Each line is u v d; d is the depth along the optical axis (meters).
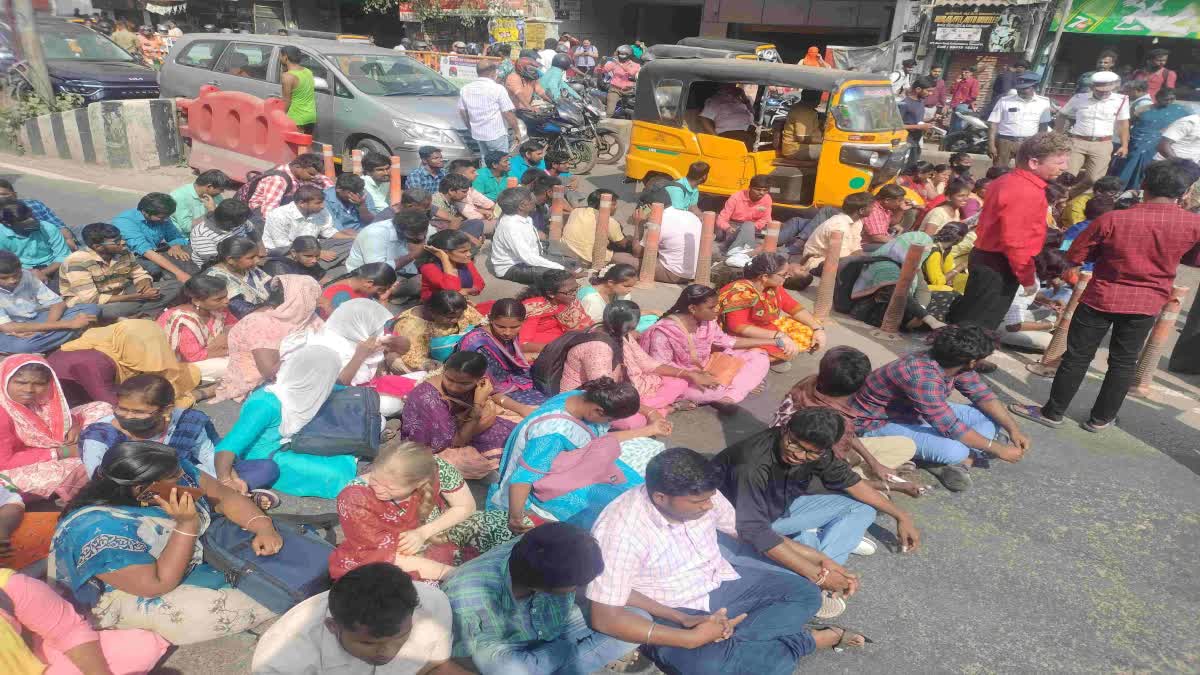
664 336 5.01
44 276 5.98
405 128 9.80
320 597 2.63
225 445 3.78
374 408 4.27
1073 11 14.92
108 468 2.76
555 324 5.35
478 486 4.24
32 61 11.73
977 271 5.61
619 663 3.11
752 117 9.98
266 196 7.66
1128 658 3.40
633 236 8.11
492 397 4.47
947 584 3.80
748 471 3.18
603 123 14.59
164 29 22.16
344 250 7.20
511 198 7.11
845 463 3.64
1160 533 4.30
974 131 12.80
